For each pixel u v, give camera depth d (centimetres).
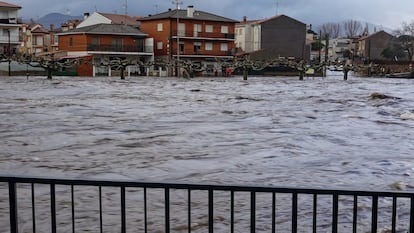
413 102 2556
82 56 7125
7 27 7094
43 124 1673
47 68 5741
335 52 12800
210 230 355
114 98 2856
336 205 348
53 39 9875
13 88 3806
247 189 350
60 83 4609
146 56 7650
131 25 8400
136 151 1159
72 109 2202
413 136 1421
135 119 1831
